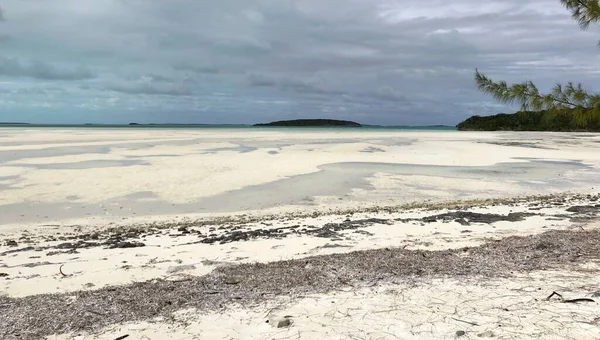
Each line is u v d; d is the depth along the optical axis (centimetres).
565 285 638
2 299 624
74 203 1627
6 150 3391
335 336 487
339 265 754
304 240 1013
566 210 1396
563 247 859
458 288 636
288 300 600
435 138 6328
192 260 846
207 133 7750
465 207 1537
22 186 1891
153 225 1327
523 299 586
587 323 503
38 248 997
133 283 689
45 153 3203
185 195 1792
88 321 535
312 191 1914
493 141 5556
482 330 495
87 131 8012
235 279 691
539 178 2405
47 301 605
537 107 716
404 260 782
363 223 1225
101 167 2453
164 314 556
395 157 3312
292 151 3675
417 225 1186
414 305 575
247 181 2112
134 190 1861
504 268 728
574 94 690
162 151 3516
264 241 1010
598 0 689
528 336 476
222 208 1593
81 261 852
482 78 749
